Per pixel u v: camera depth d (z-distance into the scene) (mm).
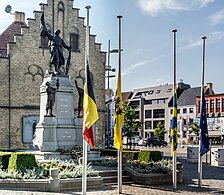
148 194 16062
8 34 42594
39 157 23031
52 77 25406
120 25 17422
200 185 18672
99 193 15828
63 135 24562
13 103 37969
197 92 102062
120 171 16266
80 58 41969
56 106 24906
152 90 115250
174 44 18547
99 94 42781
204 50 19156
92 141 14531
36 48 39312
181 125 100438
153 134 109875
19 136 37938
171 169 19781
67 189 16172
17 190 15359
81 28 42219
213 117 93625
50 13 40656
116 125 16594
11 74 38062
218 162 31781
